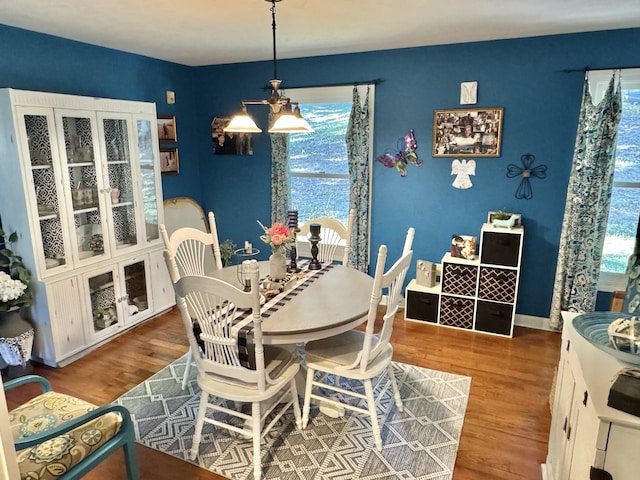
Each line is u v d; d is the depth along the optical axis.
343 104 4.16
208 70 4.57
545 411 2.58
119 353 3.32
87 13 2.65
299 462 2.18
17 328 2.93
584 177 3.29
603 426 1.23
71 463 1.65
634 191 3.34
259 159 4.57
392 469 2.13
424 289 3.82
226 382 2.13
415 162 3.92
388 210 4.12
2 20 2.81
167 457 2.23
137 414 2.58
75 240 3.16
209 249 4.64
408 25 3.00
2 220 2.98
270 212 4.66
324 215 4.46
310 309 2.26
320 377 2.93
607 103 3.16
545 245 3.63
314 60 4.09
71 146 3.13
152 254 3.88
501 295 3.52
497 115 3.56
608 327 1.64
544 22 2.93
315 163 4.39
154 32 3.14
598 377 1.40
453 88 3.67
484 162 3.69
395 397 2.57
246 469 2.14
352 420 2.51
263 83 4.36
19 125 2.73
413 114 3.84
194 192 4.85
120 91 3.84
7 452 0.87
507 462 2.17
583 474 1.38
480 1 2.46
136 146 3.62
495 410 2.59
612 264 3.51
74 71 3.42
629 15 2.76
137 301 3.83
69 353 3.17
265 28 3.05
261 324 2.01
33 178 2.87
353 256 4.20
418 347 3.40
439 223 3.96
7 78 2.98
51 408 1.90
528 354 3.28
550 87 3.39
